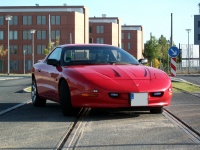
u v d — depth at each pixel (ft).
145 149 17.56
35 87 33.99
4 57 297.33
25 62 296.71
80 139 19.63
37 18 294.46
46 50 233.76
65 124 23.91
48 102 37.55
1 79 112.78
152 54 294.25
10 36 297.12
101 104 25.03
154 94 25.34
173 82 73.51
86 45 30.66
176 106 32.71
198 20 211.00
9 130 22.12
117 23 381.60
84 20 311.88
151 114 27.81
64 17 294.05
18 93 50.03
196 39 211.61
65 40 293.02
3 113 28.99
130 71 26.53
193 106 32.73
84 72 26.16
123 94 24.89
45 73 31.14
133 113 28.35
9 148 18.02
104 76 25.73
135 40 418.31
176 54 68.69
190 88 58.13
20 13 295.28
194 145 18.30
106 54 29.58
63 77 26.89
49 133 21.22
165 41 329.72
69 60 28.91
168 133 20.98
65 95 26.76
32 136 20.49
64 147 18.10
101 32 356.59
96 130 21.93
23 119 25.98
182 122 24.34
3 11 307.37
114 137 20.02
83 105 25.48
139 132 21.25
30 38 295.69
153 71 27.22
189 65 202.08
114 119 25.67
